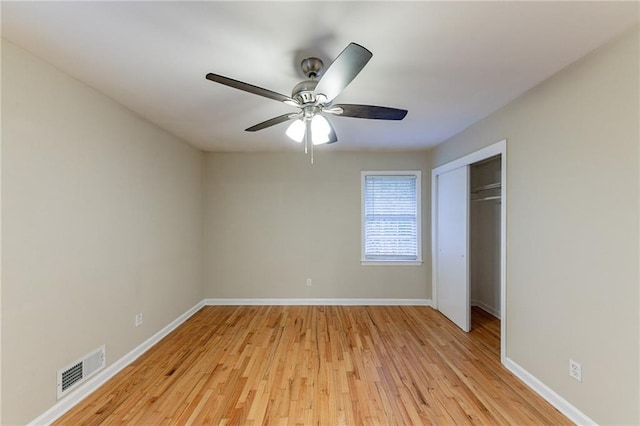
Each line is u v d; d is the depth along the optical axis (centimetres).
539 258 222
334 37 162
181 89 228
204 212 452
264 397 220
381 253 453
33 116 183
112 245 251
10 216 170
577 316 191
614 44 166
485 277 424
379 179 454
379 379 244
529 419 196
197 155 429
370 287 451
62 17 145
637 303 157
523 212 239
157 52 177
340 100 251
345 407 209
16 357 173
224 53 178
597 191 177
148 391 227
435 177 424
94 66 194
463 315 349
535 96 225
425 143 402
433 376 249
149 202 307
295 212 453
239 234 454
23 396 176
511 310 254
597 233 177
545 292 217
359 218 451
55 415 195
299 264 454
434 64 192
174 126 321
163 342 317
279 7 138
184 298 386
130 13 142
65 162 205
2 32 158
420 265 448
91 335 227
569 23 150
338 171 452
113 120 251
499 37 163
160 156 328
